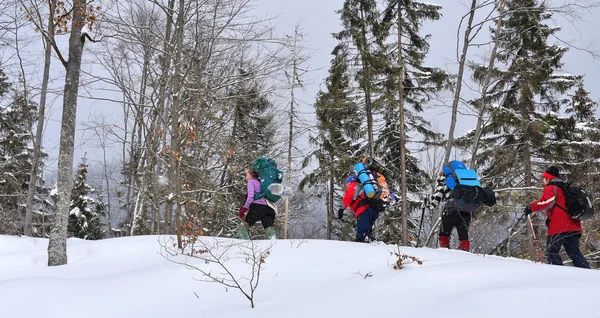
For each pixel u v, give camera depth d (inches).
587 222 452.4
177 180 246.2
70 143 231.1
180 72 294.0
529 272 134.6
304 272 172.6
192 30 372.8
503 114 559.8
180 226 229.8
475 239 397.1
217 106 448.8
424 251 208.4
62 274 197.9
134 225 530.6
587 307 93.3
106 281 170.1
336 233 824.3
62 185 226.8
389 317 109.4
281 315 124.8
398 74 579.2
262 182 253.1
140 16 381.7
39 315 133.5
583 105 790.5
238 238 267.3
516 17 597.0
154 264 201.2
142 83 472.4
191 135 255.0
